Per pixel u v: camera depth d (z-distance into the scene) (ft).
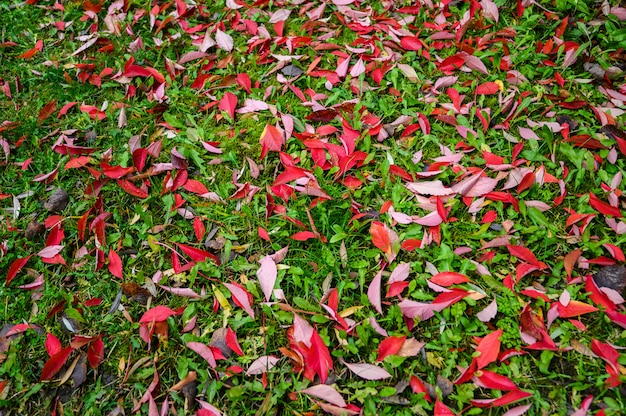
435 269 6.45
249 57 9.16
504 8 9.30
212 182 7.70
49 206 7.61
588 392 5.57
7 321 6.64
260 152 7.98
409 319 6.11
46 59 9.62
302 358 5.83
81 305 6.64
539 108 7.98
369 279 6.64
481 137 7.57
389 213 6.92
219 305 6.54
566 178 7.11
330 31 9.39
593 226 6.72
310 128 8.02
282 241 6.99
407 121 7.95
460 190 6.91
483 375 5.55
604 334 5.94
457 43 8.87
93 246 7.18
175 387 5.81
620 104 7.79
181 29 9.73
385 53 8.76
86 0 9.97
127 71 8.80
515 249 6.36
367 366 5.78
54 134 8.46
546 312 6.10
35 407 6.02
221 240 7.09
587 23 8.77
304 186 7.25
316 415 5.65
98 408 5.93
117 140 8.25
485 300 6.32
